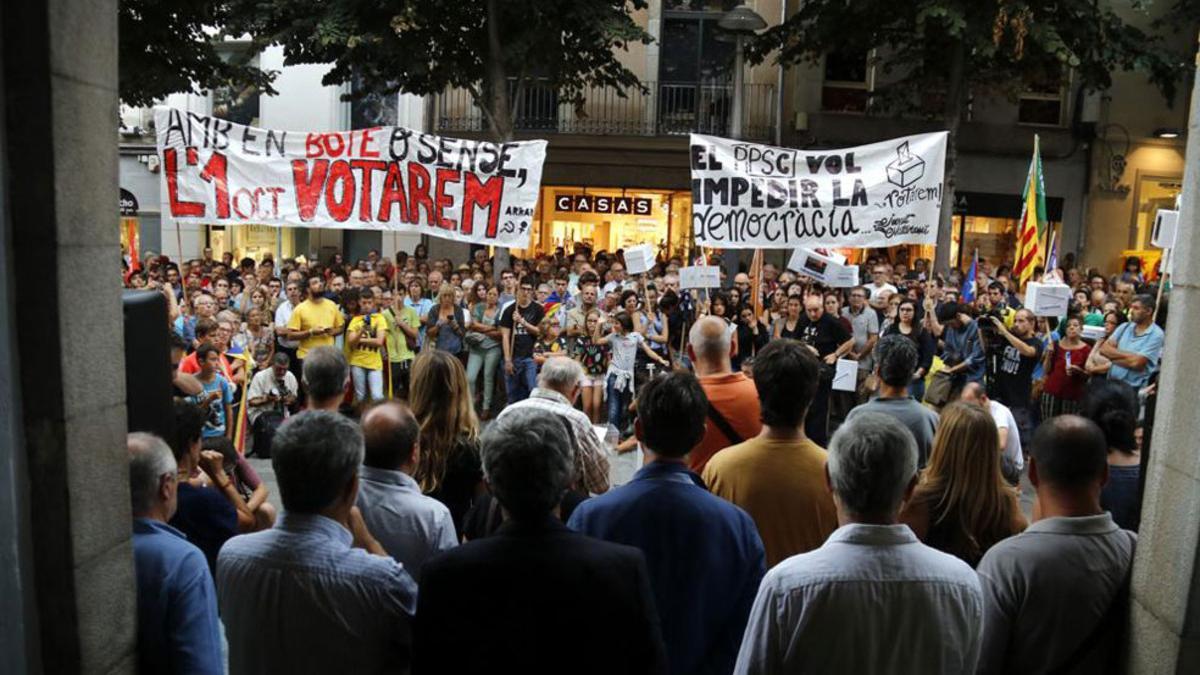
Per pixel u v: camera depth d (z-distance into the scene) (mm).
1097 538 2895
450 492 4410
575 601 2459
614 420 11391
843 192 9164
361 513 3381
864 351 10844
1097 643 2879
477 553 2516
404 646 2787
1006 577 2873
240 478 5207
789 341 3652
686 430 3141
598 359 11359
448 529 3477
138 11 15750
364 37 15133
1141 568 2850
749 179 9148
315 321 11258
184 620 2805
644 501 3041
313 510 2803
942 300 11758
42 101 2342
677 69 22672
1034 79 18078
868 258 21734
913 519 3695
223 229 24234
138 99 16844
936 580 2525
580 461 4434
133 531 2875
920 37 18844
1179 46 22500
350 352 11109
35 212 2367
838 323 10664
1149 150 22906
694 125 22656
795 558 2613
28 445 2424
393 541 3381
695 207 9195
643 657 2500
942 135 9125
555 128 22594
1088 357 9797
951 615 2525
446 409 4414
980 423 3664
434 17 16016
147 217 24406
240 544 2801
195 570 2873
